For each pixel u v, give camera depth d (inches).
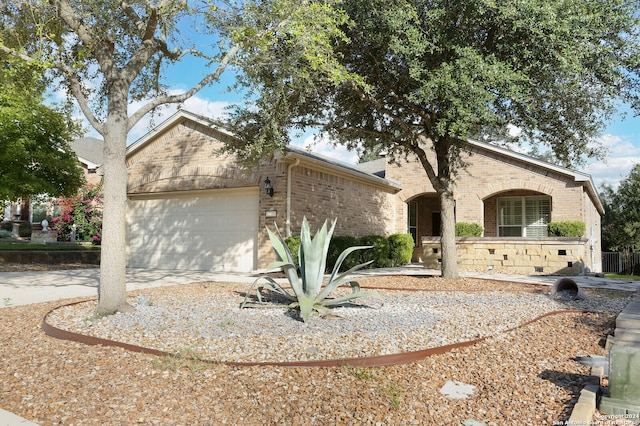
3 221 963.3
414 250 897.5
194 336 218.7
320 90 400.5
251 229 575.8
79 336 215.8
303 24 295.3
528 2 321.4
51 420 136.7
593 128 422.0
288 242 509.7
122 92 278.5
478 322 251.0
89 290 396.5
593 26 338.6
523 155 699.4
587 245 696.4
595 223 866.8
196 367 173.9
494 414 141.3
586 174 655.8
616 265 1090.1
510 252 570.3
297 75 353.4
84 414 140.7
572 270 535.2
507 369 180.4
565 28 316.8
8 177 563.5
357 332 223.5
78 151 876.0
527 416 139.3
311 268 273.7
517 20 335.3
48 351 202.8
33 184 574.9
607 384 162.2
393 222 810.2
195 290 388.2
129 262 666.2
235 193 591.5
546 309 296.0
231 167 579.2
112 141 273.0
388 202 796.0
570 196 676.7
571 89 363.6
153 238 652.1
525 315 274.4
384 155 668.7
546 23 322.7
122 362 184.7
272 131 396.2
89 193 804.0
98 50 281.9
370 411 141.6
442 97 363.9
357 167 938.7
